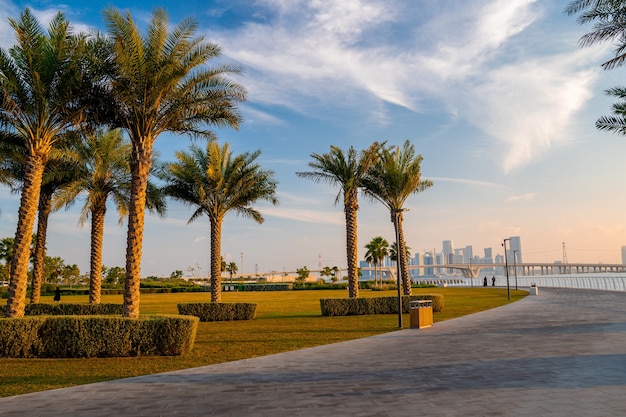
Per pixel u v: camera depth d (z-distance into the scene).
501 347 12.53
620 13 14.66
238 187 26.33
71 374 10.06
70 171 23.89
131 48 14.52
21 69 14.83
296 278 155.25
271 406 6.96
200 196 25.66
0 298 52.47
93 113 16.12
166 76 15.02
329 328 19.28
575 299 34.88
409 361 10.80
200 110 16.75
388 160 28.38
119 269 111.88
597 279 52.97
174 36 15.41
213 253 26.22
